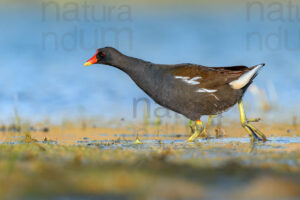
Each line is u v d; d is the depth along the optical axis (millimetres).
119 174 6855
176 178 6895
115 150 10438
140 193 6098
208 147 11086
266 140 12789
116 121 17469
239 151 10320
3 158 8516
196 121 13078
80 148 10609
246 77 12688
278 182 6555
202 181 6797
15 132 15258
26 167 7629
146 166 7746
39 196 5945
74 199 5879
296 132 14422
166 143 12477
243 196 6055
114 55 13820
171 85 12938
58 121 17375
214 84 12727
